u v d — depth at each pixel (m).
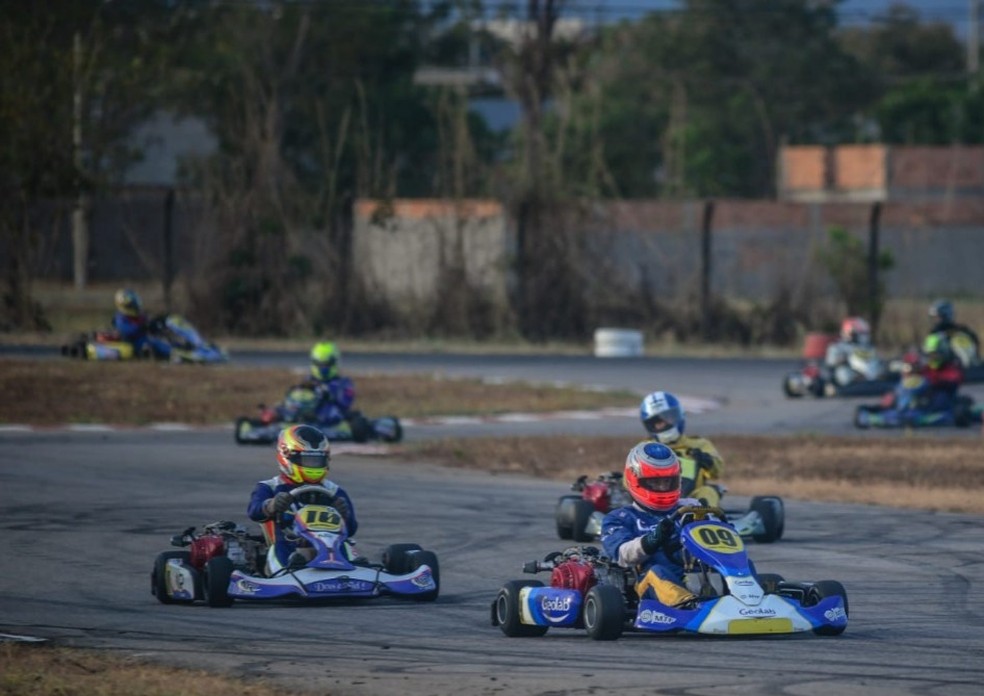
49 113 135.12
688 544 35.16
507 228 141.75
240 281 138.00
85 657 33.16
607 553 37.03
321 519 40.47
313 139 187.12
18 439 79.50
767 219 188.00
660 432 50.78
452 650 34.12
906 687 29.47
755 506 52.03
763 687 29.47
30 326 131.88
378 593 39.94
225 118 158.38
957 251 188.75
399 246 146.50
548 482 67.25
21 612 39.31
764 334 138.50
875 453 76.50
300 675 31.30
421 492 63.34
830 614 35.03
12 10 140.38
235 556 41.94
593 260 141.12
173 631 36.62
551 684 30.06
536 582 36.59
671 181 156.00
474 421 91.12
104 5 151.12
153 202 169.75
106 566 46.50
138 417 88.75
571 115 162.75
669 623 33.81
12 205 132.00
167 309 137.62
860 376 104.50
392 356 126.06
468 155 142.62
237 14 187.25
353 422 78.94
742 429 87.75
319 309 139.12
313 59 195.38
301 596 39.69
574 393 102.94
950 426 90.38
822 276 140.75
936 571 46.28
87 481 65.00
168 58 157.75
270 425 79.12
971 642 34.94
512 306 140.12
